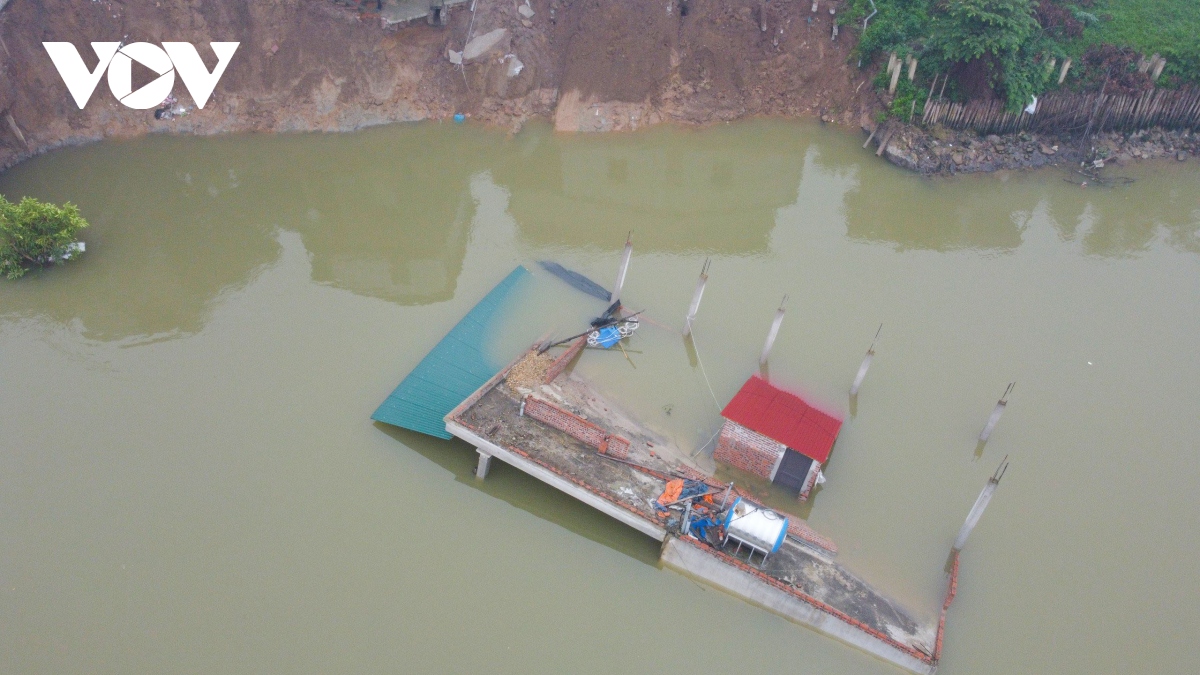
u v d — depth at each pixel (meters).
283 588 26.34
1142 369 36.50
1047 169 48.97
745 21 50.25
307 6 47.03
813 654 25.83
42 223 36.19
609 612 26.56
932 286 40.44
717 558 26.55
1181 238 44.75
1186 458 32.78
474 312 36.28
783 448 29.36
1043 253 43.09
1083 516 30.36
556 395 32.38
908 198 46.41
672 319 37.38
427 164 46.50
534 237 41.84
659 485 29.02
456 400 31.73
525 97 49.41
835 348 36.56
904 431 33.06
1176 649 26.48
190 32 46.25
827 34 50.97
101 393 32.00
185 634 24.98
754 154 49.00
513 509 29.41
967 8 46.16
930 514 30.05
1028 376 35.81
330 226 41.56
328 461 30.23
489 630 25.78
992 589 27.80
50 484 28.77
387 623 25.67
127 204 41.78
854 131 50.53
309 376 33.28
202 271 38.12
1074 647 26.36
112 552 26.94
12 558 26.56
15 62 43.03
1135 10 51.97
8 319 34.91
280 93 47.34
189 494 28.81
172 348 34.09
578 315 37.00
